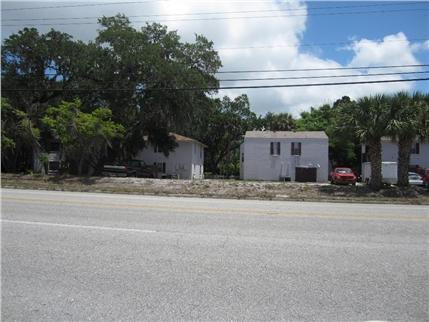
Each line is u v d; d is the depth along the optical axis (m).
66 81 41.34
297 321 4.54
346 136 23.89
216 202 16.69
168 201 16.48
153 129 43.25
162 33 41.12
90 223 10.11
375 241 8.52
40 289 5.42
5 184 25.27
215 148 68.31
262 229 9.68
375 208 15.45
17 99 40.31
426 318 4.68
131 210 12.76
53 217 11.01
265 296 5.25
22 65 39.56
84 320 4.51
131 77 38.66
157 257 6.95
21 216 11.11
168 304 4.96
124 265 6.47
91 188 24.08
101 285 5.57
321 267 6.51
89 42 39.53
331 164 57.88
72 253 7.15
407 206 17.20
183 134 55.97
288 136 47.84
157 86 38.75
